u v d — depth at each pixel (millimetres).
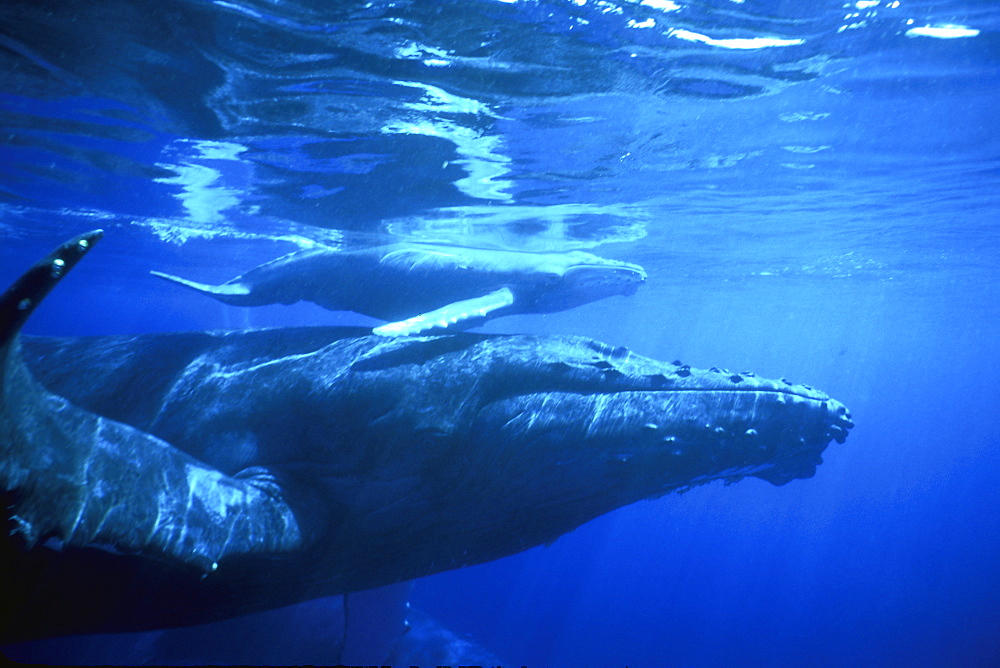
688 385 5301
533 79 10227
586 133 12641
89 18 8516
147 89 10844
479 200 17125
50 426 2979
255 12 8141
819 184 16938
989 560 77625
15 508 2570
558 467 4922
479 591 56469
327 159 14031
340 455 4891
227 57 9398
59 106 12000
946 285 36812
